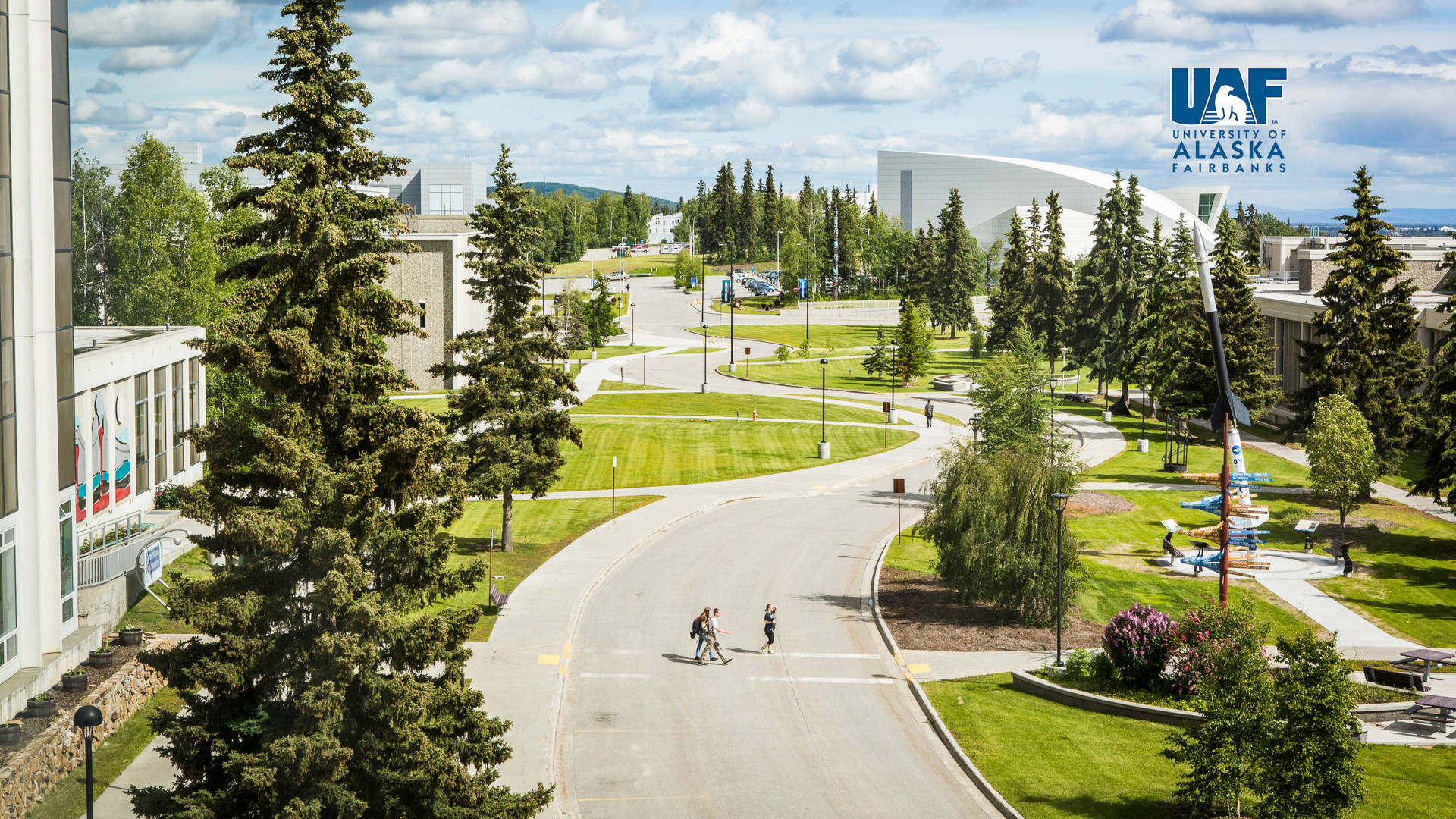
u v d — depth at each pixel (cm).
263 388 2000
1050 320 12044
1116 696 3167
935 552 5100
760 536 5406
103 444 4181
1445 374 5269
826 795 2617
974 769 2714
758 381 11544
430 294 10031
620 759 2825
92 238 7556
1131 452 7794
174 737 1927
